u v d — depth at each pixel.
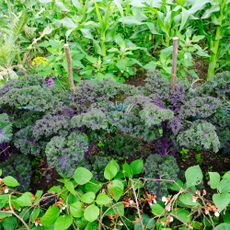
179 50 1.78
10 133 1.01
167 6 1.68
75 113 1.10
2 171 1.10
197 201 1.00
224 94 1.11
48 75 1.67
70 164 0.94
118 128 0.99
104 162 1.11
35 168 1.28
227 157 1.30
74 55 1.67
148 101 1.00
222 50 1.77
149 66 1.62
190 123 1.01
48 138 1.07
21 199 0.98
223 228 0.92
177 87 1.12
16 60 1.91
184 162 1.29
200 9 1.67
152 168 1.03
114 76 1.67
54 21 1.91
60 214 1.03
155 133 1.00
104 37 1.74
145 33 1.90
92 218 0.92
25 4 2.21
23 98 1.05
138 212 0.96
